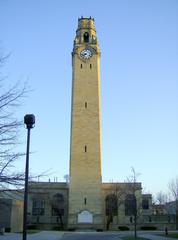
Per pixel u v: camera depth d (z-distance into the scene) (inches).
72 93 3725.4
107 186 3976.4
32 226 3715.6
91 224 3452.3
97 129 3614.7
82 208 3491.6
